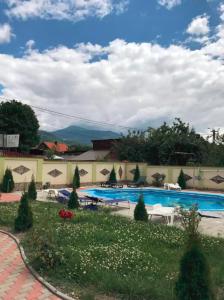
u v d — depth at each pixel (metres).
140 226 11.07
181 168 29.88
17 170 22.94
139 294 5.47
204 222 13.56
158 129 38.06
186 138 35.59
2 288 5.89
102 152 43.91
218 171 27.48
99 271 6.36
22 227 10.03
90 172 29.27
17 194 20.92
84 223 11.28
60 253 6.87
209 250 8.30
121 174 32.94
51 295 5.61
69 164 27.20
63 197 18.02
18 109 46.53
